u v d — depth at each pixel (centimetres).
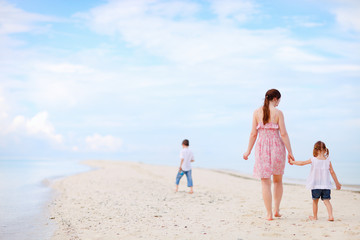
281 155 551
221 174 1694
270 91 559
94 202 809
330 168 545
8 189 1148
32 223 596
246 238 455
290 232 475
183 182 1330
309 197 804
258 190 1028
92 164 3512
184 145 1023
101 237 486
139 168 2356
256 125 569
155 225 553
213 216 619
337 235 450
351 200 738
